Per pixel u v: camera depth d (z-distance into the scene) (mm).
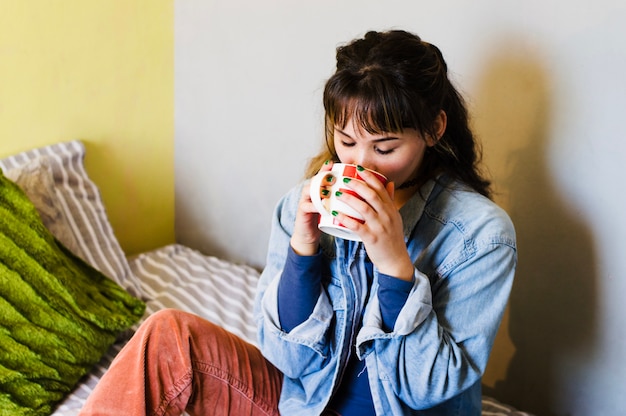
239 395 1083
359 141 945
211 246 2141
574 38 1276
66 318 1435
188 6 1956
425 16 1469
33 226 1520
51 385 1337
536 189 1391
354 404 1062
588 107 1287
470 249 1001
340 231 918
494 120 1416
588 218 1331
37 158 1727
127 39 1910
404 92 898
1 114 1705
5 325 1359
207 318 1699
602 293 1342
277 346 1061
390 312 953
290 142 1835
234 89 1921
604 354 1366
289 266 1023
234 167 1997
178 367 1023
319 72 1715
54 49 1762
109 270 1757
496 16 1365
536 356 1467
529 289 1444
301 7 1702
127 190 2047
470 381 984
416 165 1006
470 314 991
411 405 1011
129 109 1979
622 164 1267
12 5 1653
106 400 973
